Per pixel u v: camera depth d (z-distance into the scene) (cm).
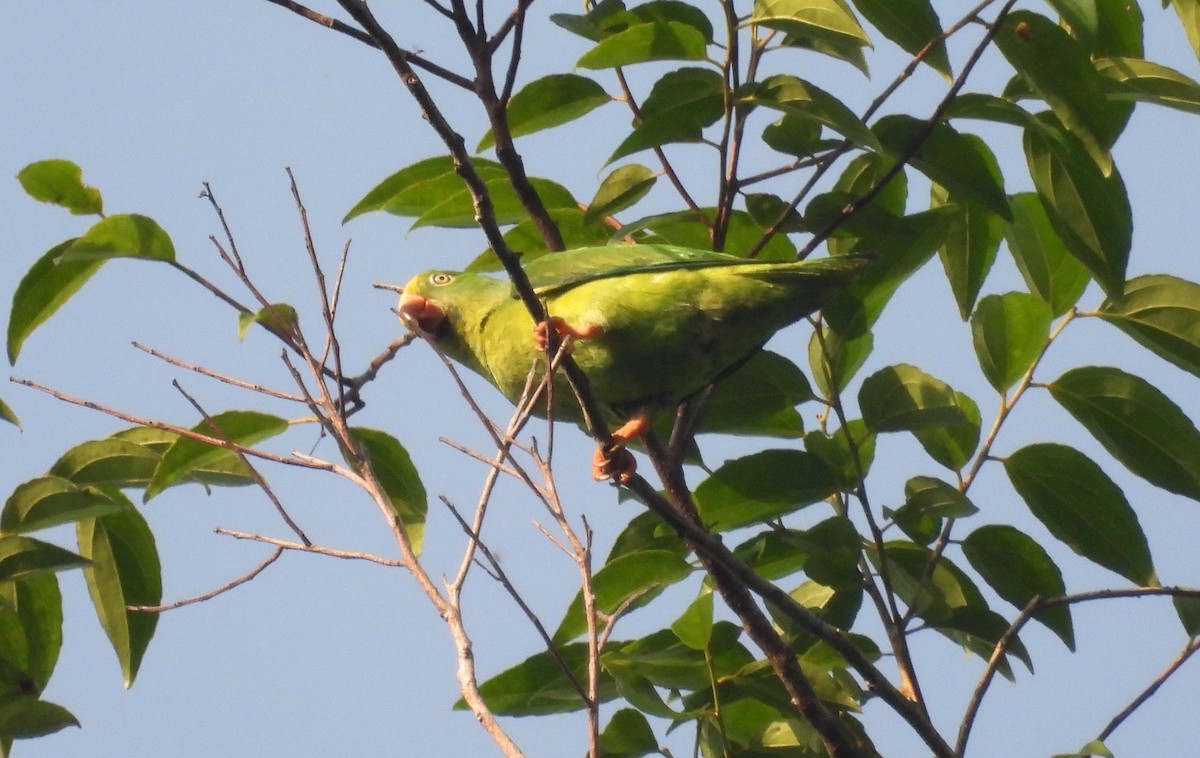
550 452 696
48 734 866
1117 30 870
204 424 855
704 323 900
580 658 889
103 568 894
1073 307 914
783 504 892
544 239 948
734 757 864
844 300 909
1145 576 880
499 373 981
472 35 782
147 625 894
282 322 795
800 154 905
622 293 902
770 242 979
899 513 874
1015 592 906
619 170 959
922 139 848
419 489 890
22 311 859
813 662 903
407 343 854
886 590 863
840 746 820
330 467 753
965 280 956
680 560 859
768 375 929
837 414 899
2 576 816
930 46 831
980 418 938
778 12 830
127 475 882
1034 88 821
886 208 968
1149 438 877
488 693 889
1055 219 853
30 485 820
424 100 686
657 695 848
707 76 850
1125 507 880
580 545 677
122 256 820
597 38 917
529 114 941
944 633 951
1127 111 858
